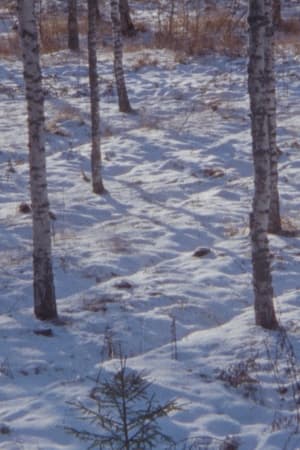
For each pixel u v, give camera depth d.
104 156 28.03
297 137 29.23
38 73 15.01
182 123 31.84
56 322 15.41
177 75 39.78
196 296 16.64
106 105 35.22
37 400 12.33
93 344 14.52
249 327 15.05
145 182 25.53
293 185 24.59
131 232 20.83
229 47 43.47
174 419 11.78
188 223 21.47
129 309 15.95
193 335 15.00
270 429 11.61
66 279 17.53
